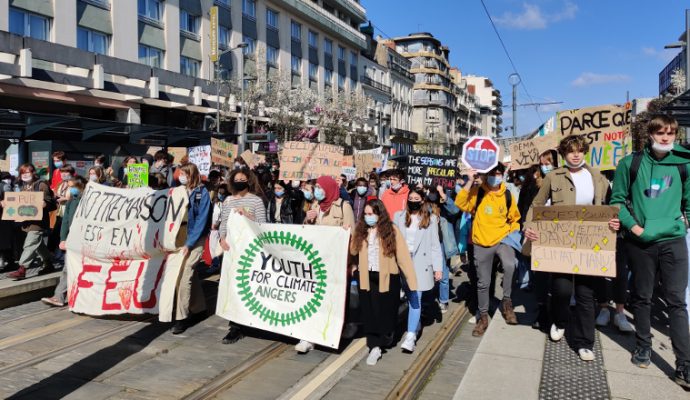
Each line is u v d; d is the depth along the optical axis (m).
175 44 28.94
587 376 4.09
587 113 7.10
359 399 4.37
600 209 4.37
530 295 7.58
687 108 7.61
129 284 6.34
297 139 35.75
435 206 7.17
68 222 7.18
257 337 5.95
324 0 47.91
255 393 4.46
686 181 3.96
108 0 24.92
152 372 4.85
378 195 11.15
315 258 5.38
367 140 47.00
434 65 87.19
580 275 4.56
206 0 31.42
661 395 3.72
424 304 6.64
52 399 4.25
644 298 4.17
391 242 5.05
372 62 58.91
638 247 4.09
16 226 8.67
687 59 14.47
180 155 12.32
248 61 35.34
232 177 6.27
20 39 19.75
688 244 4.59
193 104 27.92
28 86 20.34
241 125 29.14
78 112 23.61
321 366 5.11
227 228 5.95
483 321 6.08
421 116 85.56
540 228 4.64
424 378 4.84
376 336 5.18
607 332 5.28
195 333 6.06
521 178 8.38
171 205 6.19
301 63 43.00
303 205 10.27
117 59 23.67
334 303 5.27
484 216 5.84
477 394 3.79
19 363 4.97
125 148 18.91
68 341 5.65
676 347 3.90
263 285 5.66
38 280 7.44
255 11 36.84
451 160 10.90
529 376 4.11
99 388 4.47
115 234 6.52
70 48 21.59
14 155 14.39
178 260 6.05
